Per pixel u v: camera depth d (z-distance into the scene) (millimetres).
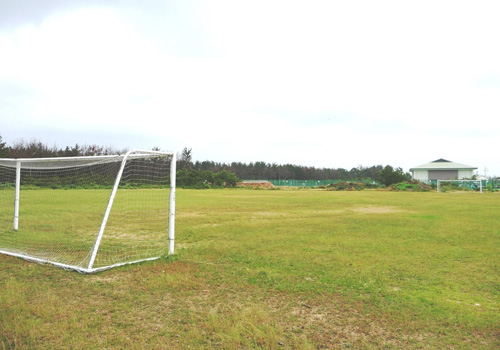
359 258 6883
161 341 3387
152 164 10227
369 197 29062
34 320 3795
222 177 55312
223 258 6848
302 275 5695
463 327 3801
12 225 11031
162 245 8203
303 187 62781
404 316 4059
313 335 3570
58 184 15422
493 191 46688
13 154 41125
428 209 17484
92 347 3268
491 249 7742
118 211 15039
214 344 3350
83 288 4984
